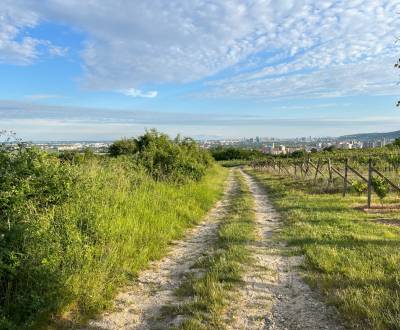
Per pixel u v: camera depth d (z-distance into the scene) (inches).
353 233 355.6
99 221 301.9
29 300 182.5
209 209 596.1
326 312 192.2
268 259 294.0
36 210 251.9
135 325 190.7
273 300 214.1
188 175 758.5
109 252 266.5
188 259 309.7
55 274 202.5
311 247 307.6
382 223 414.9
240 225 427.2
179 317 193.0
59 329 184.2
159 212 436.5
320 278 235.9
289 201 626.2
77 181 324.8
